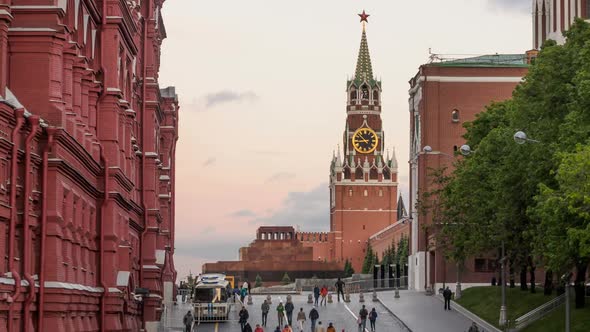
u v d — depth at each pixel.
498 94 151.75
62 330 50.22
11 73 48.66
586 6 153.38
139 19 85.81
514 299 109.56
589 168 64.06
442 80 152.12
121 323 64.75
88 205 58.50
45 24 48.84
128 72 71.19
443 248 131.50
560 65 82.31
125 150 68.50
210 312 118.44
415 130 161.62
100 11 62.44
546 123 80.50
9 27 48.56
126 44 67.88
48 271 49.09
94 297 59.69
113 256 62.06
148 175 89.00
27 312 46.28
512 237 93.50
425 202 138.25
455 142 151.75
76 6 54.50
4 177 42.88
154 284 87.88
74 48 53.22
